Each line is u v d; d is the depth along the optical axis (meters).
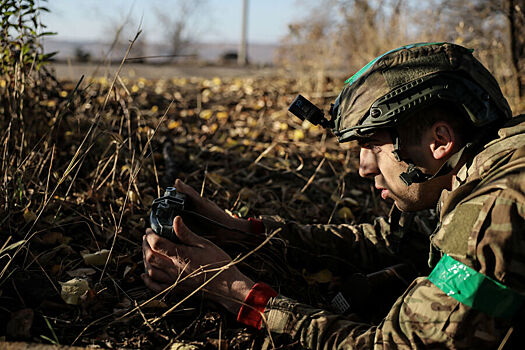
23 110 2.34
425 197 1.47
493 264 1.16
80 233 2.03
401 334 1.25
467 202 1.23
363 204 2.66
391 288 1.72
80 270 1.79
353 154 3.28
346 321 1.44
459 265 1.20
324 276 1.92
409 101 1.36
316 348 1.41
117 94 2.56
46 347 1.31
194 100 4.22
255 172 2.87
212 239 1.87
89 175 2.35
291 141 3.42
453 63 1.38
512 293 1.15
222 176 2.72
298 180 2.84
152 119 3.51
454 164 1.38
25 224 1.94
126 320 1.56
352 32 5.00
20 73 2.28
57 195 2.16
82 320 1.55
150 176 2.53
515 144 1.28
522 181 1.17
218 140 3.30
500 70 4.24
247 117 3.86
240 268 1.92
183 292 1.61
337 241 1.92
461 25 4.04
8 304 1.55
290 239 1.92
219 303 1.59
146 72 6.34
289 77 5.52
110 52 2.58
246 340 1.51
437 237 1.27
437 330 1.20
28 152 2.23
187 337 1.53
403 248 1.91
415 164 1.42
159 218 1.62
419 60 1.39
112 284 1.75
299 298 1.86
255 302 1.51
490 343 1.18
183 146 3.12
